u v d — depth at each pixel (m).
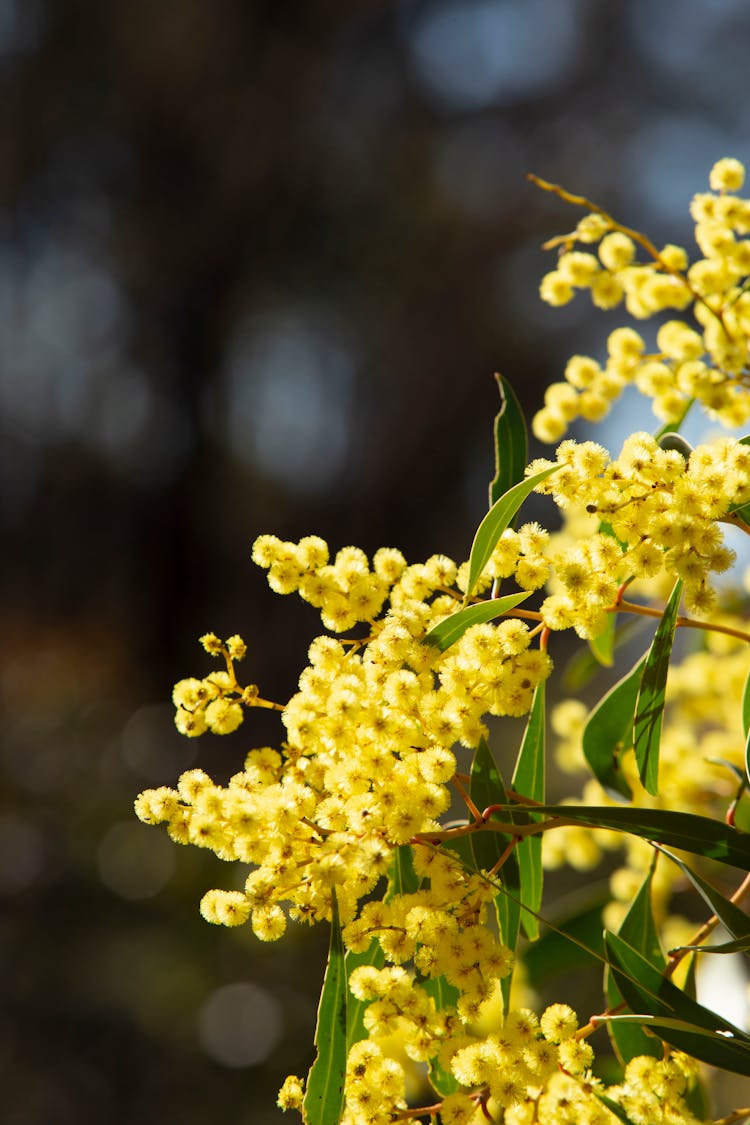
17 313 11.08
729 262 1.19
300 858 0.86
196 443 11.38
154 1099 4.23
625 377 1.25
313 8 11.04
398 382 11.00
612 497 0.87
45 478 11.25
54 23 10.89
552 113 11.54
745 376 1.16
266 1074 4.32
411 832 0.82
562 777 5.25
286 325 11.45
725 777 1.29
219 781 8.05
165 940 5.25
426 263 11.08
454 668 0.86
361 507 10.98
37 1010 4.71
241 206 11.16
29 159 10.95
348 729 0.85
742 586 1.42
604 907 1.47
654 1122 0.81
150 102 11.05
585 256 1.25
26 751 8.33
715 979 1.47
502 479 1.07
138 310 11.30
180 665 10.84
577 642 6.32
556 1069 0.83
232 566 11.07
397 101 11.49
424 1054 0.85
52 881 5.98
